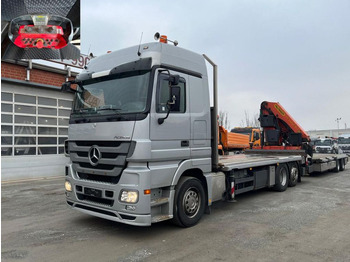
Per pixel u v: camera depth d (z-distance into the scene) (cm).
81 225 573
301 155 1099
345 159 1666
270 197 843
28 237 504
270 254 429
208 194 600
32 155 1264
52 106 1346
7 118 1185
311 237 500
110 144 492
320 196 857
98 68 569
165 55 516
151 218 488
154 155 477
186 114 545
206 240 488
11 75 1177
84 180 528
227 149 1952
